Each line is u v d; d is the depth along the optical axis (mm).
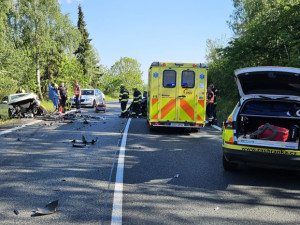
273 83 6348
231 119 5680
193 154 7664
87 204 4227
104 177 5508
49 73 40562
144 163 6602
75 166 6199
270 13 17969
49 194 4566
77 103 19266
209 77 23312
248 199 4633
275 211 4184
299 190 5156
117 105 30766
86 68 61188
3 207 4047
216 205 4348
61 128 11789
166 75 11109
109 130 11562
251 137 5582
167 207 4211
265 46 18594
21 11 34906
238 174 5988
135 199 4469
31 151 7523
